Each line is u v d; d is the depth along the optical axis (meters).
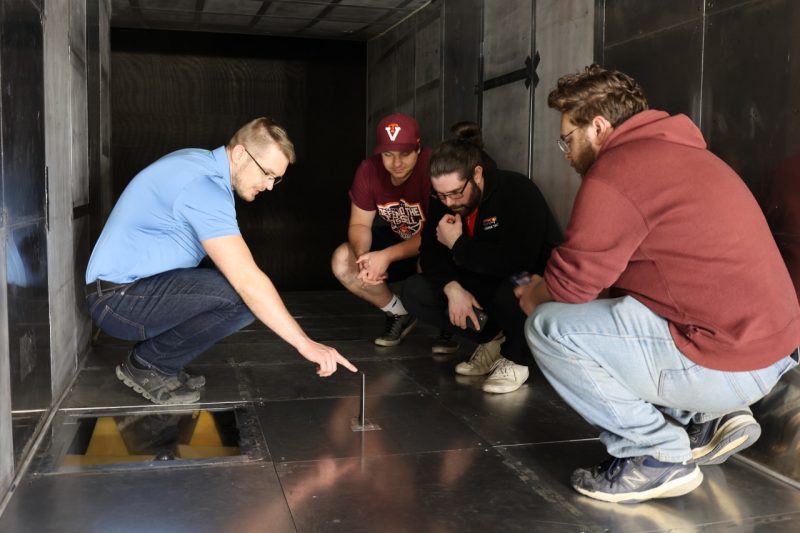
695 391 1.78
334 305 5.54
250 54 6.66
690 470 1.94
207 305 2.60
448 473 2.14
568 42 3.35
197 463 2.17
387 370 3.36
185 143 6.61
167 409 2.70
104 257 2.58
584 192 1.77
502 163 4.06
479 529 1.79
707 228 1.68
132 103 6.48
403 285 3.43
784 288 1.73
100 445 2.52
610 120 1.90
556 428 2.55
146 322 2.62
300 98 6.80
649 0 2.74
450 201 2.99
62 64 2.98
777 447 2.16
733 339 1.68
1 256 1.92
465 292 3.12
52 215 2.68
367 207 3.90
